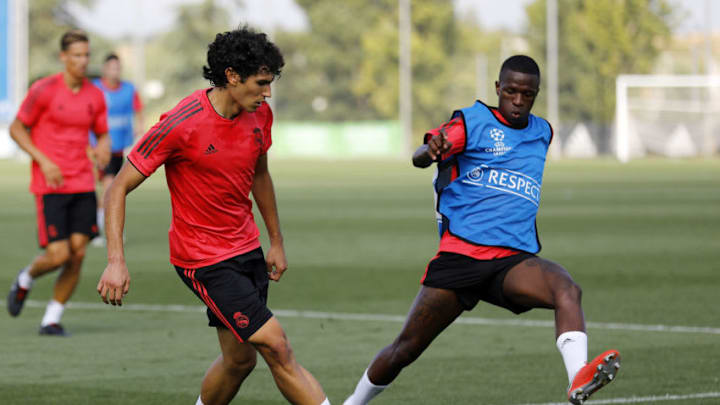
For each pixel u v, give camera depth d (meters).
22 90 167.88
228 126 17.16
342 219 69.69
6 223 68.19
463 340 28.73
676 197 89.56
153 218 71.50
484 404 21.55
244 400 22.17
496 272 18.25
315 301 36.03
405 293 37.72
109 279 16.80
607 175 129.50
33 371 25.06
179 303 36.03
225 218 17.62
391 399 22.05
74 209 30.61
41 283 41.91
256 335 17.30
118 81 53.91
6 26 149.00
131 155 17.16
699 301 35.12
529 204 18.70
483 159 18.61
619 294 36.88
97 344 28.61
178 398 22.27
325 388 23.23
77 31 31.33
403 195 93.50
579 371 16.16
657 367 24.81
